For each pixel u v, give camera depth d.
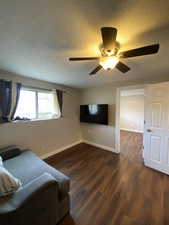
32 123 2.83
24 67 2.09
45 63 1.91
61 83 3.39
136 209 1.56
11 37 1.21
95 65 1.98
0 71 2.29
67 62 1.86
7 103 2.39
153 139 2.57
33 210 1.06
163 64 1.94
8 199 1.04
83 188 1.95
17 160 2.01
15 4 0.83
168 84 2.31
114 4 0.83
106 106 3.53
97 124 3.93
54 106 3.42
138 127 6.18
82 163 2.82
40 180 1.22
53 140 3.37
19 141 2.60
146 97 2.79
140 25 1.02
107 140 3.69
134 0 0.79
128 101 6.47
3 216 0.92
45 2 0.81
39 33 1.15
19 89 2.57
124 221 1.40
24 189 1.11
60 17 0.94
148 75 2.58
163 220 1.41
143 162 2.88
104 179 2.20
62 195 1.40
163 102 2.40
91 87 3.96
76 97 4.23
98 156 3.22
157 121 2.50
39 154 3.00
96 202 1.67
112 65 1.41
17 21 0.98
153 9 0.86
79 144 4.21
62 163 2.82
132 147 3.92
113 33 0.96
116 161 2.93
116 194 1.82
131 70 2.25
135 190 1.91
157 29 1.07
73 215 1.48
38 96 3.12
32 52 1.54
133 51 1.21
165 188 1.97
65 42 1.31
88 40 1.27
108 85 3.56
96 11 0.89
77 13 0.91
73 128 4.12
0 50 1.48
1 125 2.30
